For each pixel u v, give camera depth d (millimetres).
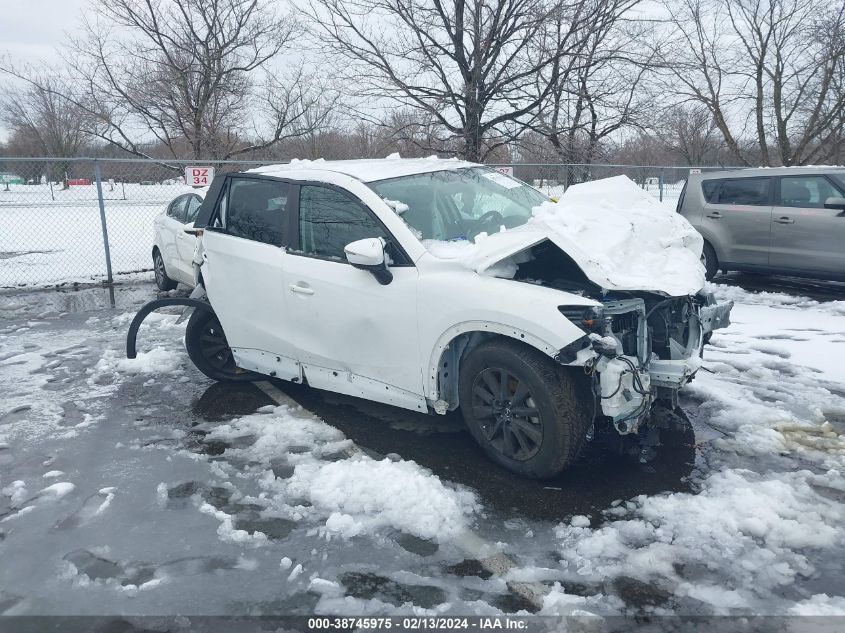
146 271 11914
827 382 5555
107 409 5160
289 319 4816
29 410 5141
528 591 2895
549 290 3680
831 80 15516
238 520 3506
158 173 13109
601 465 4059
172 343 7055
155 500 3727
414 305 4051
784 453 4176
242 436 4598
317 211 4688
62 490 3834
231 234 5297
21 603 2875
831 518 3406
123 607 2832
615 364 3592
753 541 3209
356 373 4535
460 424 4730
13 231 16688
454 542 3268
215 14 16734
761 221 9250
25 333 7629
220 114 17828
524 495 3709
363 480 3791
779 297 8773
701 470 3973
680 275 4000
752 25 15781
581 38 10688
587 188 4754
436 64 10891
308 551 3211
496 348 3795
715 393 5164
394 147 12359
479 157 11430
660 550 3143
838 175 8742
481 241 4039
